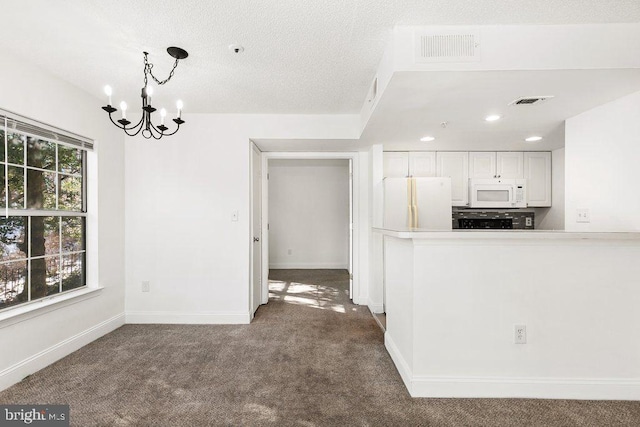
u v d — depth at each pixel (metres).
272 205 6.74
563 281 1.94
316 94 2.81
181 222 3.32
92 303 2.81
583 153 2.49
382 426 1.68
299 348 2.67
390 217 3.53
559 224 3.92
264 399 1.92
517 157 4.09
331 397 1.95
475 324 1.95
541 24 1.74
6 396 1.94
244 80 2.51
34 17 1.70
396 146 3.79
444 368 1.96
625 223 2.15
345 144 3.67
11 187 2.17
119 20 1.73
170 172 3.32
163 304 3.31
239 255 3.34
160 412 1.79
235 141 3.36
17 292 2.21
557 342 1.95
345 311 3.73
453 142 3.58
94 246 2.87
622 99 2.16
